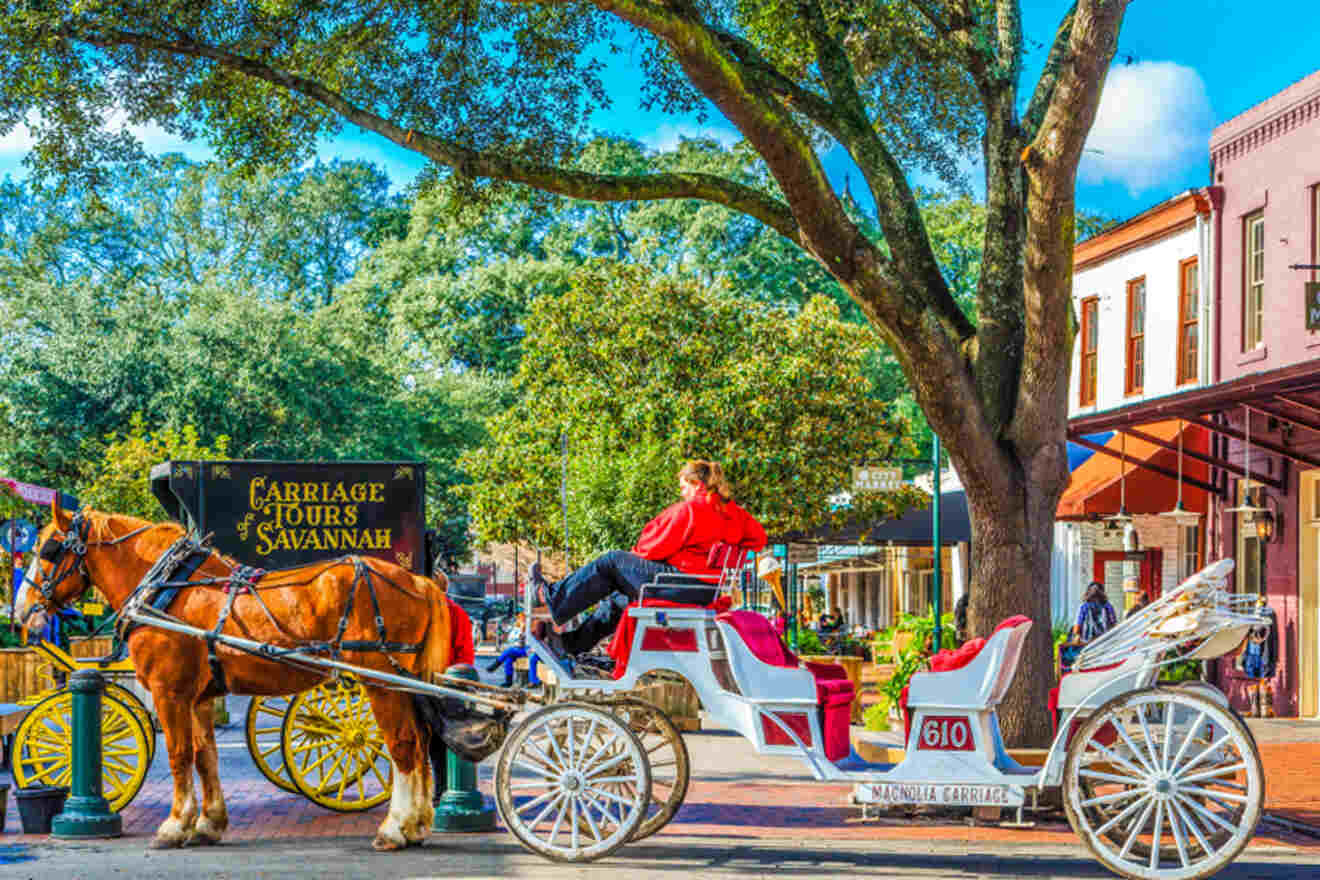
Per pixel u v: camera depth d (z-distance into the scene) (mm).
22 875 8625
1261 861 9266
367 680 9523
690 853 9508
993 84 12531
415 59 14383
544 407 26656
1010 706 11586
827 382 24734
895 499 24234
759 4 13828
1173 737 9773
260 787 12703
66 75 13352
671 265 46781
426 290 47438
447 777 10539
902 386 44938
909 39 14562
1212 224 21516
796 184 10883
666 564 9336
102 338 35344
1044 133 10984
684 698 17250
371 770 11602
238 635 9664
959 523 21812
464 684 9703
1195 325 22234
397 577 9828
